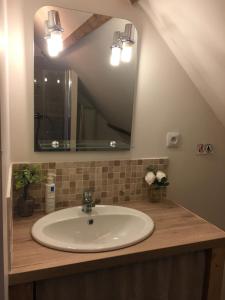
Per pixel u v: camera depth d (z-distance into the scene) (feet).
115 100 5.32
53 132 4.96
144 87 5.53
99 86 5.15
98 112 5.23
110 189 5.53
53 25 4.61
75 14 4.74
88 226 4.79
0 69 2.19
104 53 5.08
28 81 4.65
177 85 5.82
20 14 4.41
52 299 3.55
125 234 4.77
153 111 5.71
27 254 3.54
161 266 4.12
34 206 4.90
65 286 3.59
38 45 4.61
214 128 6.44
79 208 5.00
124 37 5.14
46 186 4.82
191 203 6.57
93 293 3.77
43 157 4.96
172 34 5.20
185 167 6.31
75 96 5.01
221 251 4.35
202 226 4.62
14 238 3.94
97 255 3.58
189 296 4.47
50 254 3.56
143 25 5.27
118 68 5.23
